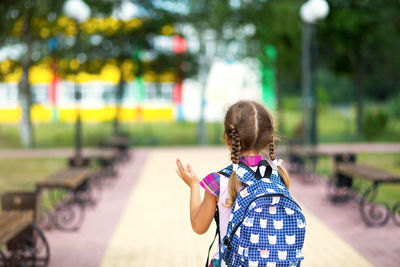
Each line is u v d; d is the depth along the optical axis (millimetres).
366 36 18797
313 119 10773
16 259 4230
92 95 27984
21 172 11398
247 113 1835
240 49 18047
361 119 20344
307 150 9742
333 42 19219
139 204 7324
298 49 17688
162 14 17984
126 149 13070
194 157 13844
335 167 7609
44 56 18203
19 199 4777
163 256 4742
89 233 5621
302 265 4434
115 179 9852
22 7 15469
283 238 1672
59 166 12461
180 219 6328
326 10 10312
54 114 28219
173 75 20578
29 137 18219
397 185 8977
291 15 15961
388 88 33312
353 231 5660
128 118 28016
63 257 4715
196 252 4871
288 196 1710
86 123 27828
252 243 1664
